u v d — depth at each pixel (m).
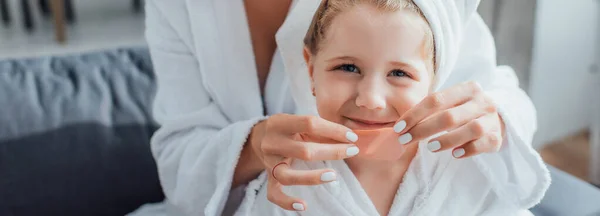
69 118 1.14
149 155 1.14
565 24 1.71
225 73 0.84
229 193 0.81
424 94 0.65
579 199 0.91
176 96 0.86
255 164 0.75
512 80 0.88
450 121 0.60
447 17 0.68
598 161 1.71
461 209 0.75
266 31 0.85
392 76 0.63
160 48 0.87
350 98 0.64
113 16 3.28
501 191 0.76
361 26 0.61
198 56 0.83
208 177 0.79
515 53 1.63
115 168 1.12
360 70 0.63
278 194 0.65
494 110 0.64
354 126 0.64
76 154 1.11
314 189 0.73
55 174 1.09
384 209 0.75
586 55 1.86
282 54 0.76
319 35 0.66
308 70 0.71
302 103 0.79
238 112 0.86
